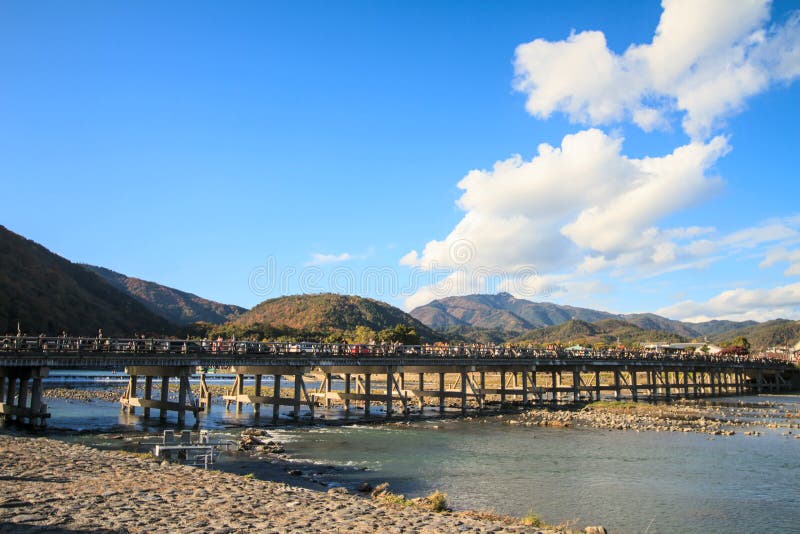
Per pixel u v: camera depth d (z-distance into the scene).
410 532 15.81
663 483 28.61
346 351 56.00
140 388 89.62
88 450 27.97
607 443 40.00
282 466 29.89
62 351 38.59
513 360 65.88
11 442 28.81
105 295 191.62
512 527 17.59
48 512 15.12
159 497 17.98
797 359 133.38
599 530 18.80
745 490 27.45
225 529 14.73
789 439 42.25
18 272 154.00
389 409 54.31
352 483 27.02
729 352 152.75
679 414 58.12
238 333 147.75
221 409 60.44
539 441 40.75
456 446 38.31
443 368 62.53
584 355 76.50
